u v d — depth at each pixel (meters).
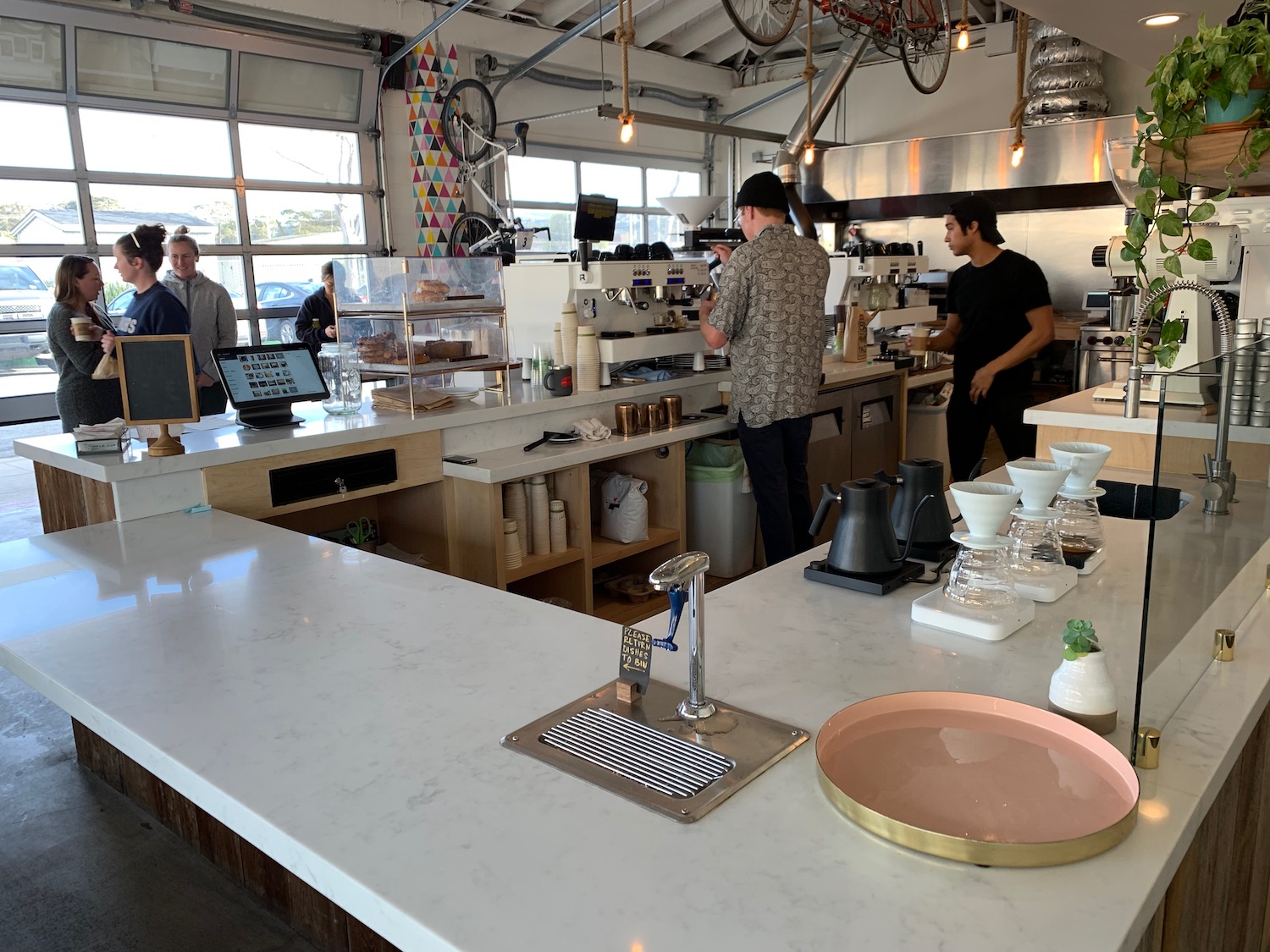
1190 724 1.22
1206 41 1.70
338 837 1.01
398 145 8.08
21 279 6.41
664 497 3.97
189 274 5.16
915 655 1.45
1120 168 2.37
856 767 1.11
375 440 2.98
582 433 3.59
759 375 3.64
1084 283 7.20
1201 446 1.21
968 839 0.94
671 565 1.18
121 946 1.96
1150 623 1.08
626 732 1.22
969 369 4.32
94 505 2.60
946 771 1.10
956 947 0.82
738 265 3.57
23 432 7.29
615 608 3.82
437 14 7.60
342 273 3.28
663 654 1.48
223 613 1.75
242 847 2.10
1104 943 0.82
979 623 1.51
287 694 1.38
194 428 2.92
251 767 1.17
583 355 3.73
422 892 0.91
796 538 3.98
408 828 1.03
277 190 7.42
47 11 5.96
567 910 0.88
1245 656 1.44
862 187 7.33
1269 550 1.67
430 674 1.44
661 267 4.01
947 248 7.55
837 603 1.69
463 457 3.28
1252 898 1.66
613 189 9.81
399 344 3.22
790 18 3.73
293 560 2.08
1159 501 1.06
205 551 2.16
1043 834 0.97
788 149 7.50
